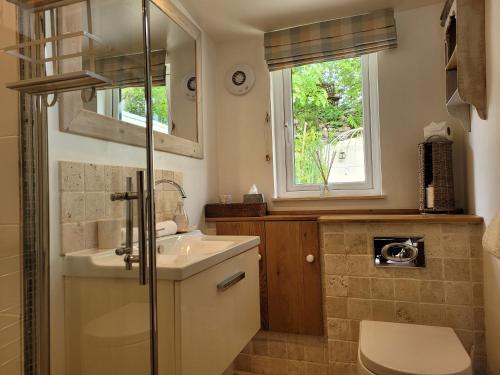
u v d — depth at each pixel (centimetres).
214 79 228
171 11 177
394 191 199
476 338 158
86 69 105
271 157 221
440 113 192
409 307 167
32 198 101
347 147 214
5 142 103
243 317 142
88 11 108
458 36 133
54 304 101
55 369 100
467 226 160
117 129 109
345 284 175
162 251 144
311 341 190
